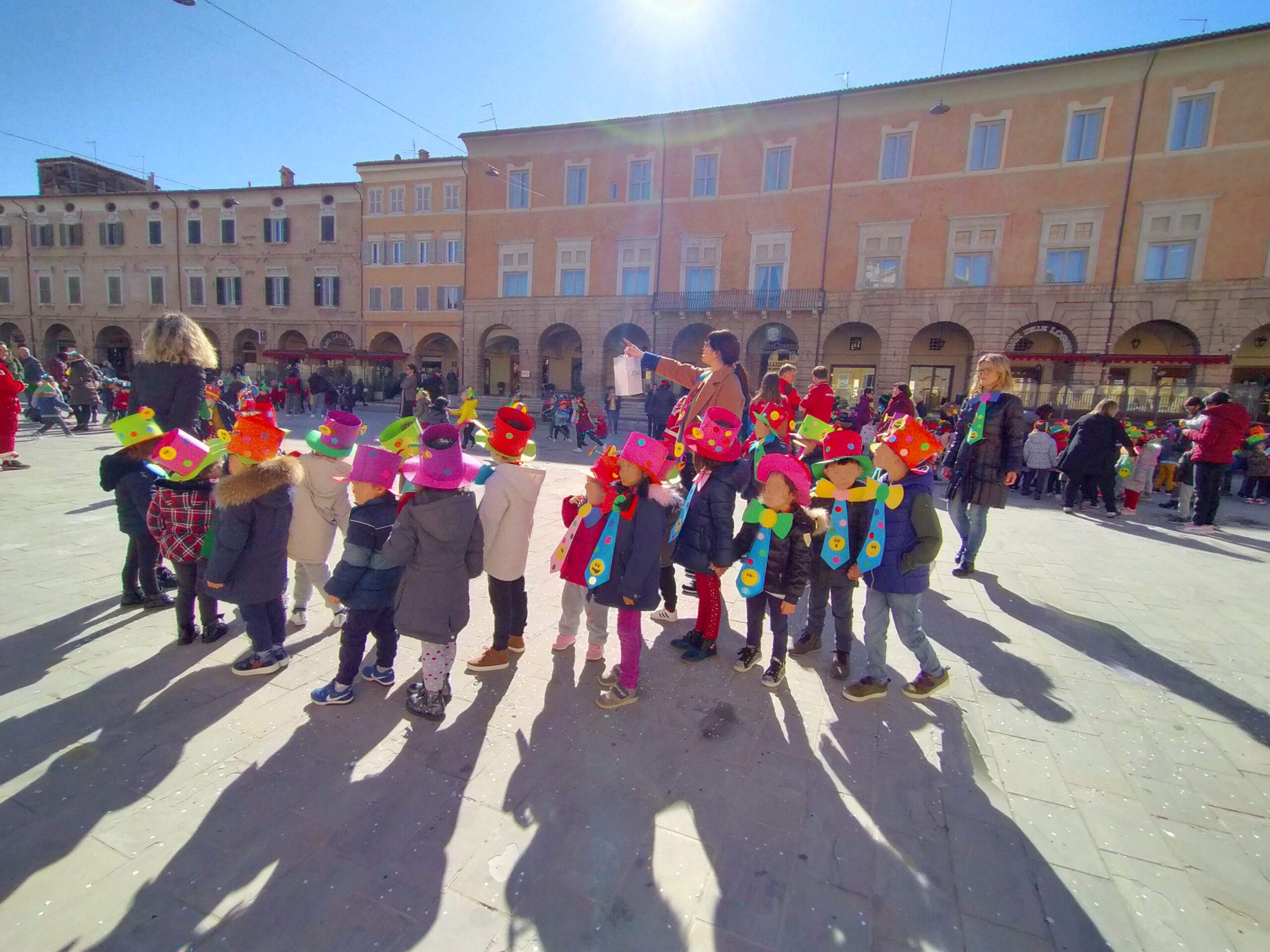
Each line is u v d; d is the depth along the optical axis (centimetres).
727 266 2459
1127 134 1952
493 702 305
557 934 177
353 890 189
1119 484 932
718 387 414
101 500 663
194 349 397
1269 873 209
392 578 290
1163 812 240
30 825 210
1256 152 1830
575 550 317
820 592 369
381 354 3014
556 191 2691
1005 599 484
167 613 387
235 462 302
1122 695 332
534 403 2658
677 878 199
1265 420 1875
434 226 2955
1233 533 768
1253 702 326
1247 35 1788
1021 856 215
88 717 274
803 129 2312
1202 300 1902
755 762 264
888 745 280
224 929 174
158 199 3325
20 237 3544
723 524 334
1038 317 2073
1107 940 182
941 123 2141
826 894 196
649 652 373
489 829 217
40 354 3622
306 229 3172
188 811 220
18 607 385
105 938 170
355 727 277
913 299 2203
